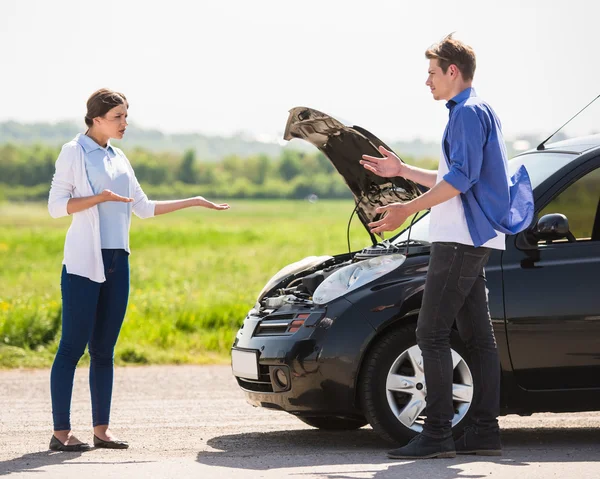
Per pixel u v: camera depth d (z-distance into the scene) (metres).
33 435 10.71
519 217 8.59
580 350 9.41
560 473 8.01
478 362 8.89
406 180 9.79
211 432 10.98
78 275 9.45
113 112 9.65
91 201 9.32
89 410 12.73
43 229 96.81
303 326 9.42
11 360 17.34
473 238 8.40
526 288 9.37
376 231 8.39
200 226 106.94
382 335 9.34
